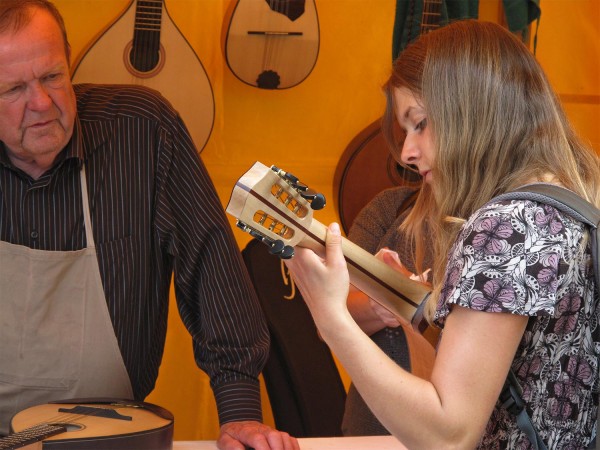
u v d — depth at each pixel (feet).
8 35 5.69
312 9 10.34
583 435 4.33
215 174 10.96
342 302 4.33
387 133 5.34
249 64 10.34
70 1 10.49
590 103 11.39
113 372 6.26
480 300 3.99
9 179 6.16
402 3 9.98
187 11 10.60
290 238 4.44
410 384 4.09
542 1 11.22
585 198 4.42
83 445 4.69
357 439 5.95
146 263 6.49
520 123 4.48
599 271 4.13
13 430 4.97
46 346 6.09
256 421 6.25
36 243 6.23
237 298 6.55
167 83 10.03
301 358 9.27
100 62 9.88
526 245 4.05
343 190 10.48
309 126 11.13
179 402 11.05
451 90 4.48
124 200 6.43
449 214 4.57
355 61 11.16
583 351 4.26
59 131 5.99
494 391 4.00
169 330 11.03
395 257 6.20
